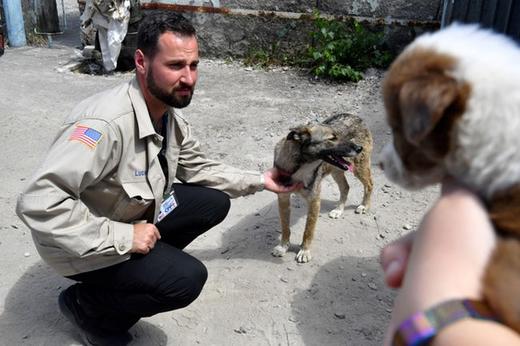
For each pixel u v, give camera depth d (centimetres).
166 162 282
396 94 100
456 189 88
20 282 342
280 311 321
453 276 74
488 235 78
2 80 779
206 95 738
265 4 869
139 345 289
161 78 242
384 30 841
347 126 419
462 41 97
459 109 87
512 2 571
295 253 388
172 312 318
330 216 441
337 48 807
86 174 229
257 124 630
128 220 263
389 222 432
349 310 323
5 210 429
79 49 975
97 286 262
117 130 237
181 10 898
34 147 553
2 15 991
